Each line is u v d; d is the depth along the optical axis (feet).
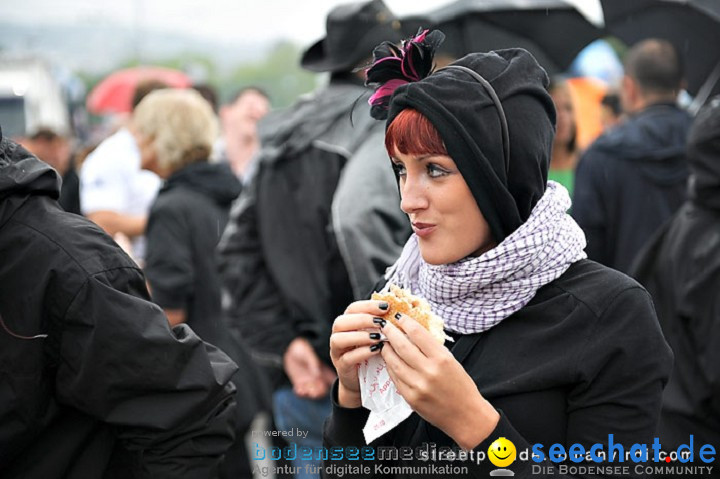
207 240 14.16
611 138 15.72
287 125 13.41
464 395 6.21
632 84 16.24
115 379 7.17
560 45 18.84
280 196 13.19
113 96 42.98
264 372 14.19
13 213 7.18
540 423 6.56
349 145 12.71
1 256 7.14
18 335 7.04
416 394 6.20
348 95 13.08
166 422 7.28
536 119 6.71
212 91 25.03
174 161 14.39
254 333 13.64
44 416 7.27
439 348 6.21
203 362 7.50
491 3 17.78
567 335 6.61
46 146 22.85
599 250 15.76
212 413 7.61
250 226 13.85
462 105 6.47
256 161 14.08
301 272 12.98
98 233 7.38
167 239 13.92
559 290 6.76
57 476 7.36
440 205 6.64
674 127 15.57
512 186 6.68
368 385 6.72
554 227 6.75
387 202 12.17
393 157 6.84
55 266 7.08
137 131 14.75
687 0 18.39
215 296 14.19
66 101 48.75
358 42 12.97
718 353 10.85
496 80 6.64
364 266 11.98
